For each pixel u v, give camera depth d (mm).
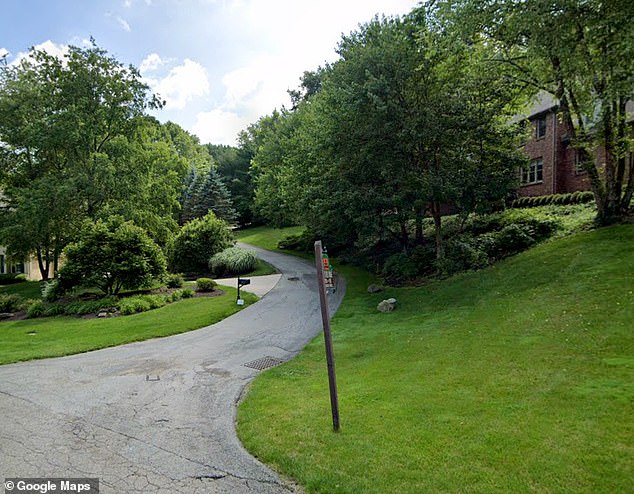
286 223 44344
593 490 3133
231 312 13750
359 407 5285
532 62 12922
